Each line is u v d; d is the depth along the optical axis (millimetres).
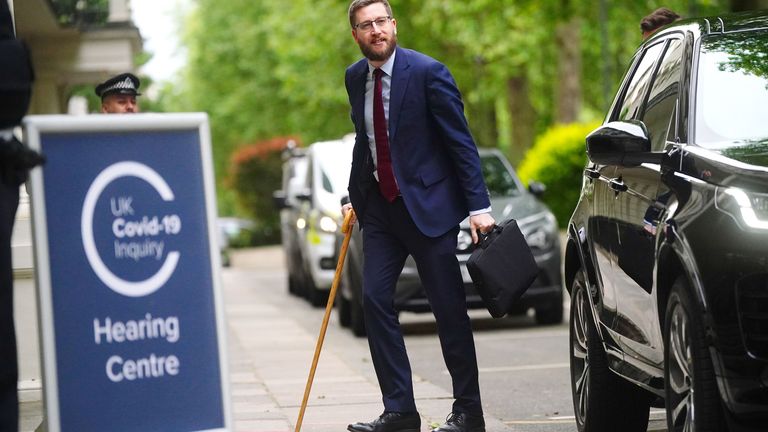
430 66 11789
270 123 90375
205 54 94125
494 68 59281
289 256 41094
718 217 8789
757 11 11305
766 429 8617
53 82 31484
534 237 24734
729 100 10062
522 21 51250
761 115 9898
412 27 63625
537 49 54312
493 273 11641
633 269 10344
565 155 36781
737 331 8555
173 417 8703
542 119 72750
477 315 29250
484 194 11758
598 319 11594
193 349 8773
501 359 20359
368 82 12023
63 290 8555
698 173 9359
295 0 69875
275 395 16422
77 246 8609
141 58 48156
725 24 10914
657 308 9703
